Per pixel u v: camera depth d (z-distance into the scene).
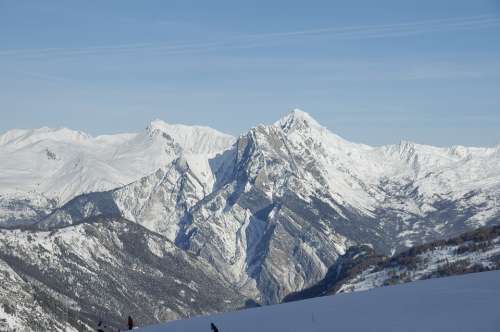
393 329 199.50
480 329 187.75
